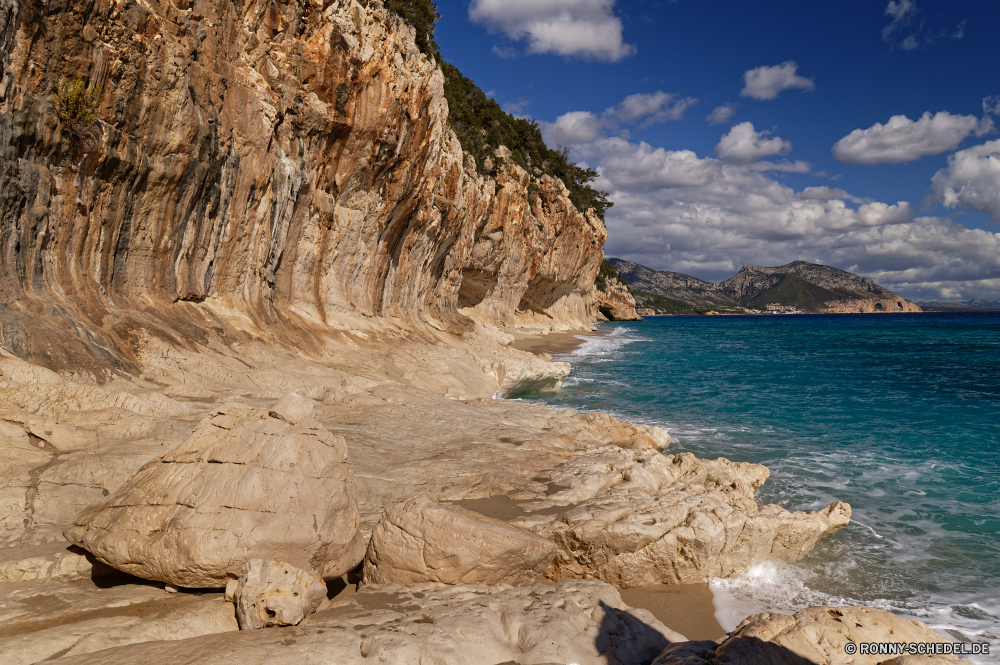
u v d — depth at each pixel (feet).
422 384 54.24
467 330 103.50
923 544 28.63
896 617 15.16
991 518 31.91
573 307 234.79
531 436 37.04
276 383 38.63
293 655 12.41
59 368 27.96
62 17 31.40
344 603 16.31
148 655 11.99
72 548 17.48
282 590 14.38
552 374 76.95
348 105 60.03
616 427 43.55
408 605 16.17
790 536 26.27
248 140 47.83
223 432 18.11
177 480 16.87
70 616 14.15
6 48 28.89
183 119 39.88
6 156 28.89
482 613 15.57
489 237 134.72
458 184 100.32
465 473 28.84
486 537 17.75
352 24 59.06
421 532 17.94
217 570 15.25
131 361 33.65
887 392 76.28
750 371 98.63
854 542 28.86
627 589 23.66
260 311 51.19
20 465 20.49
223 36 45.83
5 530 17.72
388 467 28.55
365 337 63.46
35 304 29.99
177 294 42.75
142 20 36.40
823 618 15.20
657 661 14.25
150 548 15.46
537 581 19.56
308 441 17.81
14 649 12.05
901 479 38.65
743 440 48.75
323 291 62.59
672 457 36.88
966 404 67.41
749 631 14.85
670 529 23.97
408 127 69.31
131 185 37.47
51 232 32.27
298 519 16.22
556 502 26.30
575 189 225.76
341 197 64.28
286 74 53.42
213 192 44.39
